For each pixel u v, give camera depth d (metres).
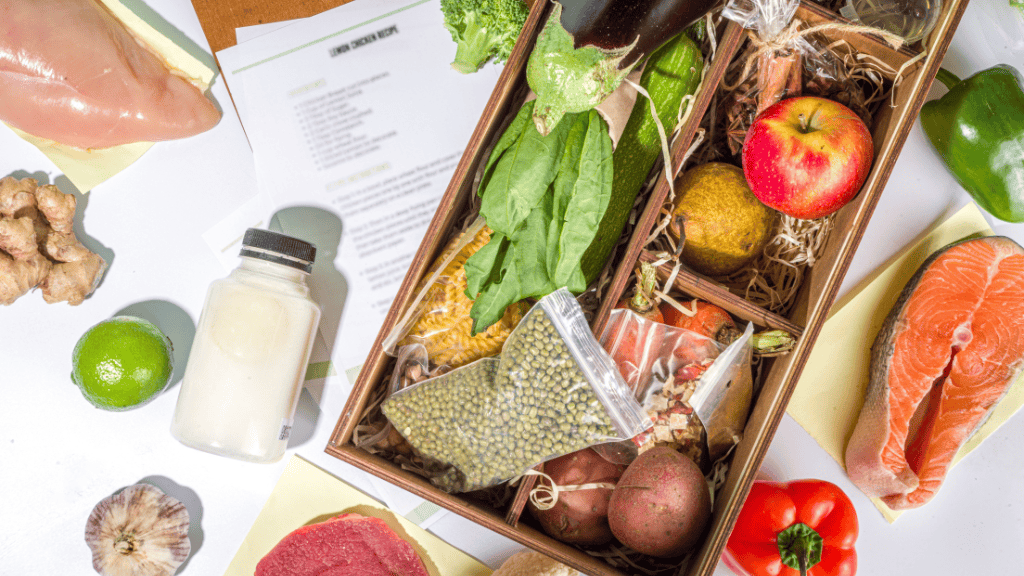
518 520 0.61
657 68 0.58
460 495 0.61
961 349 0.64
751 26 0.58
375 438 0.61
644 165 0.59
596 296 0.62
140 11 0.66
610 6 0.53
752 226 0.60
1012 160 0.62
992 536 0.67
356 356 0.67
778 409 0.58
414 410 0.59
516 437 0.58
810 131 0.57
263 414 0.61
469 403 0.59
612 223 0.59
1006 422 0.67
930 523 0.67
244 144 0.68
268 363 0.61
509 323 0.61
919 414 0.66
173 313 0.68
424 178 0.67
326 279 0.67
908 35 0.58
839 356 0.66
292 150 0.67
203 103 0.66
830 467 0.67
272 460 0.63
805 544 0.60
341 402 0.67
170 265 0.68
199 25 0.67
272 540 0.67
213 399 0.61
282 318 0.61
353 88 0.67
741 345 0.59
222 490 0.68
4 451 0.67
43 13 0.63
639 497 0.57
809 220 0.61
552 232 0.58
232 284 0.61
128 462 0.68
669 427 0.61
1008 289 0.63
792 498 0.62
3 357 0.67
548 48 0.54
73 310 0.67
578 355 0.57
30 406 0.68
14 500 0.67
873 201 0.58
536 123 0.55
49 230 0.65
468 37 0.63
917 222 0.67
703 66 0.60
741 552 0.62
